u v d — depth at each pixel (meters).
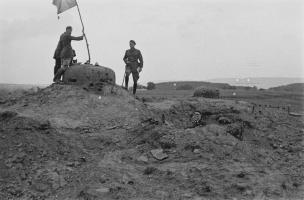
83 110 12.75
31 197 7.89
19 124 10.19
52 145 9.86
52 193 8.12
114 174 9.06
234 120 13.04
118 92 14.10
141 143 10.82
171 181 8.91
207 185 8.68
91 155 10.02
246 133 12.30
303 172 9.80
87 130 11.66
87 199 7.96
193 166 9.52
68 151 9.87
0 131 9.81
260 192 8.54
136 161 9.96
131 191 8.38
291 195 8.53
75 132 11.42
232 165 9.75
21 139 9.62
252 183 8.90
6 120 10.38
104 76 14.57
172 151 10.30
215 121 13.14
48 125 10.82
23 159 8.96
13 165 8.71
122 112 12.88
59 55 14.90
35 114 12.34
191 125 12.94
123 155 10.18
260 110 14.66
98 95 13.70
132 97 14.20
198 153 10.16
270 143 11.84
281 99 20.11
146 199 8.09
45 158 9.27
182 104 14.50
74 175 8.80
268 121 13.59
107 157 10.01
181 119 13.42
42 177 8.53
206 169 9.41
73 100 13.21
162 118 12.59
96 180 8.69
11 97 14.70
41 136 10.04
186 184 8.77
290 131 13.04
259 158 10.46
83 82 14.28
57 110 12.68
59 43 14.80
